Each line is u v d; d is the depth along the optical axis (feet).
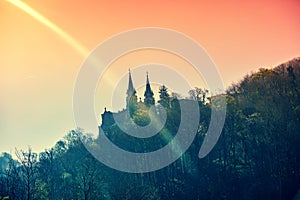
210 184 369.50
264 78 433.48
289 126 385.70
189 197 361.30
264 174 370.73
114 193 298.76
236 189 363.35
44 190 299.99
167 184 373.40
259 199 353.31
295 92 412.57
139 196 302.66
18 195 275.18
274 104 399.24
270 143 381.19
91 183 289.53
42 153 388.78
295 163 367.66
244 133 395.55
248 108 429.79
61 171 367.66
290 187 354.33
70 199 294.87
